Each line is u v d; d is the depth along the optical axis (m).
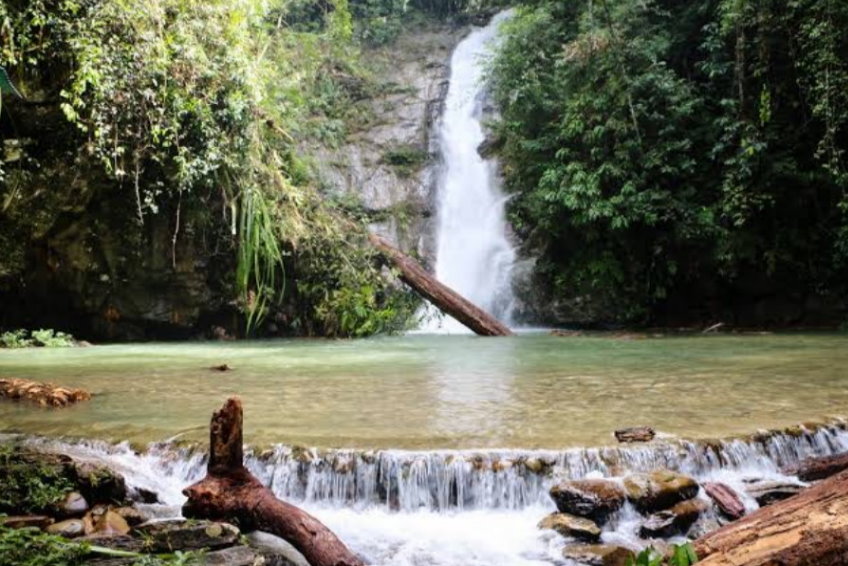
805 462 5.04
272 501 3.99
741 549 2.92
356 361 9.97
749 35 14.55
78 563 3.18
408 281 15.02
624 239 15.37
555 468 4.75
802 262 14.63
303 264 14.88
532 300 16.80
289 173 15.14
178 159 11.66
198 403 6.57
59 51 10.89
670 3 16.61
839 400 6.36
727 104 14.25
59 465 4.40
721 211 14.51
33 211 12.56
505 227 18.17
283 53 15.73
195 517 4.02
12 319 13.80
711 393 6.79
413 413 6.00
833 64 12.98
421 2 24.73
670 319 16.09
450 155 20.16
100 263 13.62
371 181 19.05
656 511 4.42
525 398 6.66
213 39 11.95
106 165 11.36
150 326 14.40
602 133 14.80
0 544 3.21
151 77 11.31
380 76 21.77
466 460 4.75
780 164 13.89
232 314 14.84
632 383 7.46
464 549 4.21
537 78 16.56
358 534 4.38
